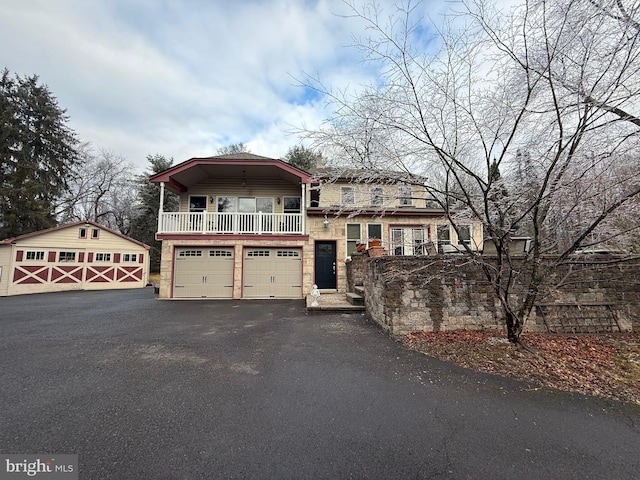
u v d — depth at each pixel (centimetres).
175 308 860
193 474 182
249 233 1120
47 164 2247
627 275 521
